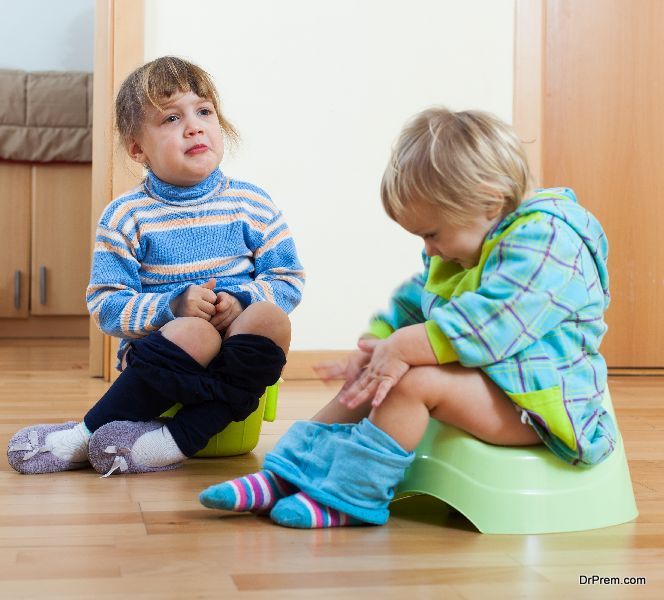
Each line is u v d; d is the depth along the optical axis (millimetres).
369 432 998
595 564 882
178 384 1255
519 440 1030
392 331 1214
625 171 2561
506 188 1026
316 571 847
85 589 786
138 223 1426
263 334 1299
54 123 3402
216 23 2273
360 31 2350
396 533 986
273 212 1536
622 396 2152
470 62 2410
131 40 2223
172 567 851
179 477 1249
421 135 1023
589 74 2529
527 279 998
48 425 1298
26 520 1014
